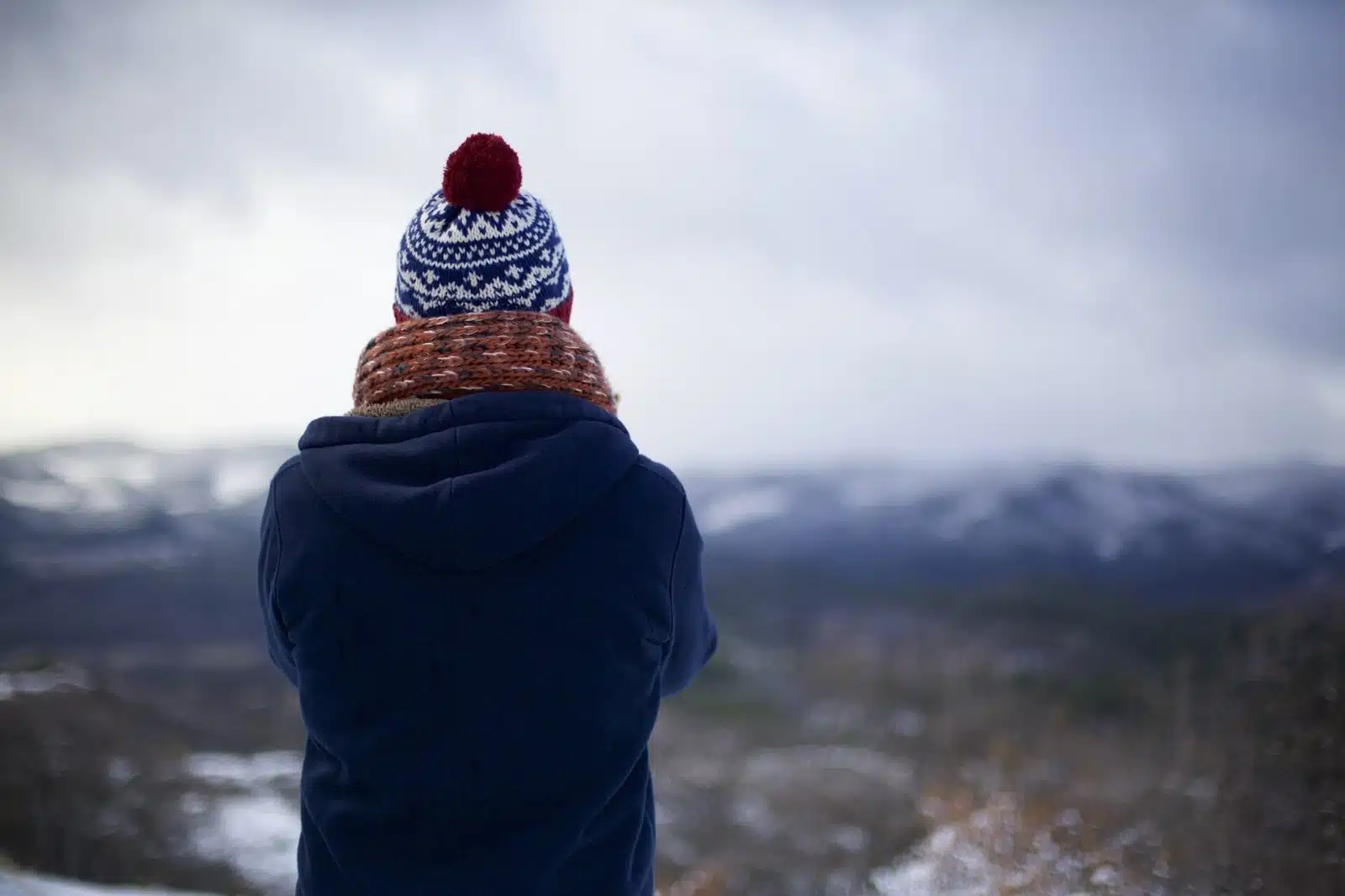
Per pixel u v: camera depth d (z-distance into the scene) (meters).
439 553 0.87
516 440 0.90
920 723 15.37
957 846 3.48
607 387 1.03
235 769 8.96
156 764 8.22
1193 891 2.55
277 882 5.31
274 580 0.94
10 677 10.38
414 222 1.00
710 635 1.07
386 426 0.92
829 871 5.07
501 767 0.87
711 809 10.08
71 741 8.14
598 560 0.91
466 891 0.84
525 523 0.87
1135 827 2.99
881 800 8.13
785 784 11.28
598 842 0.90
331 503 0.90
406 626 0.88
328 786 0.90
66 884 2.43
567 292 1.03
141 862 5.23
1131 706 10.38
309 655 0.90
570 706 0.88
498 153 0.96
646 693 0.93
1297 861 2.51
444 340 0.93
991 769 7.53
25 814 5.57
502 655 0.88
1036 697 14.07
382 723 0.87
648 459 0.99
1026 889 2.92
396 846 0.85
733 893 6.03
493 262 0.96
